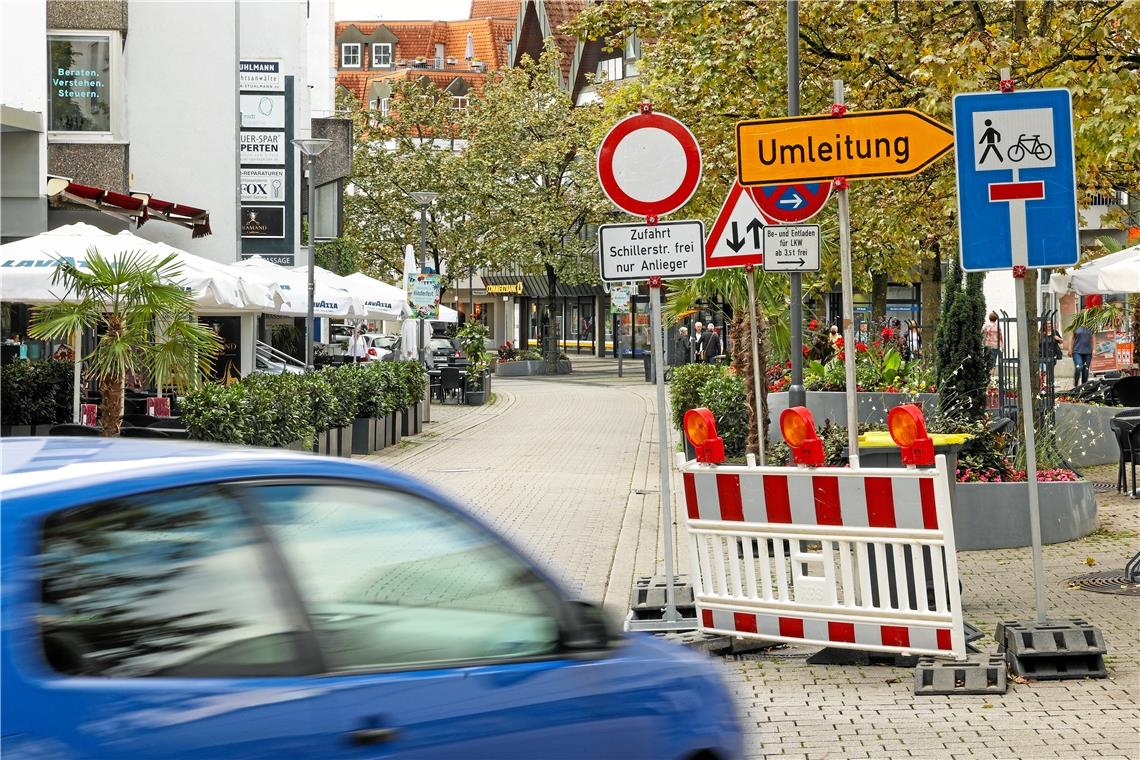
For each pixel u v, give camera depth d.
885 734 7.33
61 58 29.47
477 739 3.85
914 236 21.59
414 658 3.83
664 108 23.66
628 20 24.80
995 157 9.02
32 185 23.66
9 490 3.28
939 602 8.55
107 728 3.12
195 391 16.56
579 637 4.27
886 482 8.67
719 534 9.34
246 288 18.33
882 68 18.83
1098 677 8.43
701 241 9.90
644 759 4.36
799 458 9.03
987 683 8.19
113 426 15.23
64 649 3.14
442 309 59.56
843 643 8.87
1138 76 16.22
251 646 3.49
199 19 32.34
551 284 63.78
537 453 25.14
